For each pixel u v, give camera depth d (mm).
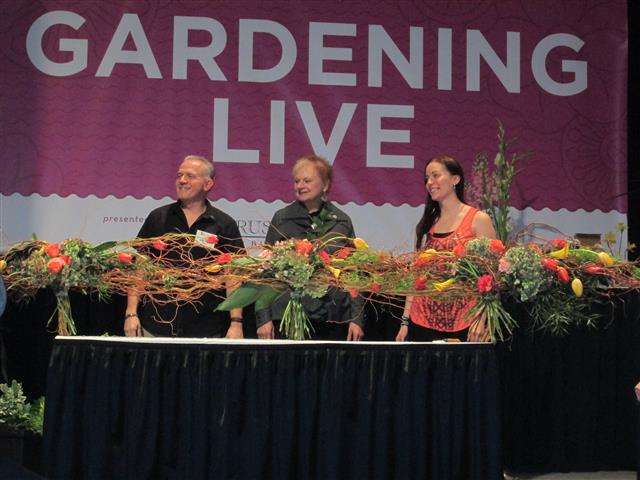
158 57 5426
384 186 5484
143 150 5391
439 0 5566
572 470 4047
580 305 3488
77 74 5375
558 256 3307
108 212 5344
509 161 5555
